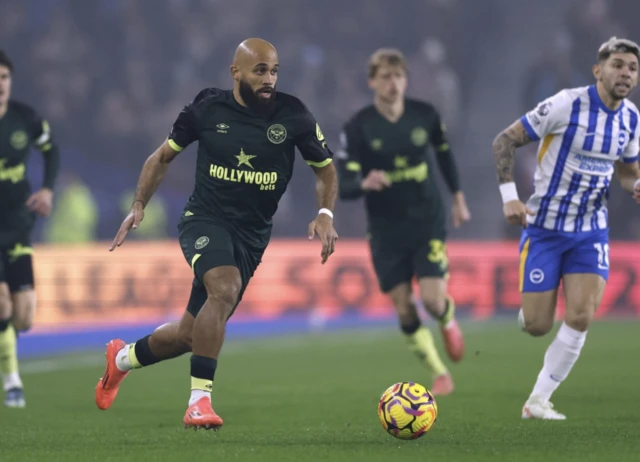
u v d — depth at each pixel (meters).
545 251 23.25
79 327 66.75
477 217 92.75
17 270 30.34
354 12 99.94
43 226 83.69
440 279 31.47
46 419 26.20
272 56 18.97
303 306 70.25
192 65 96.94
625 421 22.48
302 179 87.88
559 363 23.14
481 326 61.22
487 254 69.69
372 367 41.22
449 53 99.56
